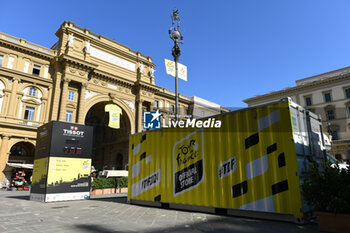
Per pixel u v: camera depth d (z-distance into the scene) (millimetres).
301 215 6207
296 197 6328
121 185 23844
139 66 42812
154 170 10336
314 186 5840
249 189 7219
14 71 29609
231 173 7723
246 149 7504
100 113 42469
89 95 35188
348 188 5516
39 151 15016
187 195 8820
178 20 14820
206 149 8570
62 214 8734
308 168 6879
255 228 6047
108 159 44406
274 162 6852
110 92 37812
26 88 30891
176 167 9422
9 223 7055
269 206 6750
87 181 14984
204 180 8391
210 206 8094
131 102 40812
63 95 31641
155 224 6750
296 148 6641
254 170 7215
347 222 5289
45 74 32781
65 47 34031
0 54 29547
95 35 38281
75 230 6082
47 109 31703
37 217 8102
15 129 29031
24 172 30672
